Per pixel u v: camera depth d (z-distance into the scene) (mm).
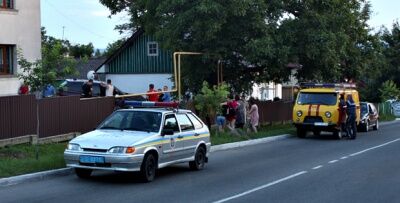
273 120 35031
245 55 27375
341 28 30031
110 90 26594
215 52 27188
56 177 13500
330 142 25516
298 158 18516
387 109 60438
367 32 37969
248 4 26234
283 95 48938
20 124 17547
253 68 30641
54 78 15406
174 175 14266
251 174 14594
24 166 13555
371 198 11242
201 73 28703
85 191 11633
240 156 19047
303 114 27703
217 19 26234
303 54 28562
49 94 19734
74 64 15719
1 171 12828
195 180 13438
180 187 12344
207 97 23469
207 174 14523
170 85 42344
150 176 12984
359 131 33906
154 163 13141
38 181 12906
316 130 27672
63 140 19219
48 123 18609
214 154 19641
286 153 20172
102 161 12258
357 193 11797
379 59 40781
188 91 29672
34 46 26781
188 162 15367
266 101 34219
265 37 26734
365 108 34188
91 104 20562
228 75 30328
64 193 11367
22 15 26125
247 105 28953
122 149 12266
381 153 20266
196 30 26891
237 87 30938
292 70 33750
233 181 13352
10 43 25484
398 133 32469
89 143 12516
